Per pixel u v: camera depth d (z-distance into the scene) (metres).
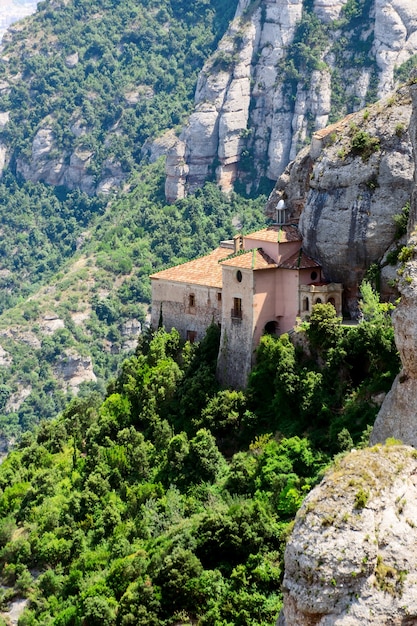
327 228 101.62
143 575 89.31
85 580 94.62
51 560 100.25
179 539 87.06
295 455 90.94
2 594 99.06
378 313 94.38
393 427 70.25
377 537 49.34
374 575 48.88
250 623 78.38
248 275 103.12
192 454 99.19
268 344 100.94
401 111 101.19
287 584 50.22
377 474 50.91
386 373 91.00
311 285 101.44
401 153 99.31
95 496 102.69
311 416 94.94
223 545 84.88
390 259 97.75
